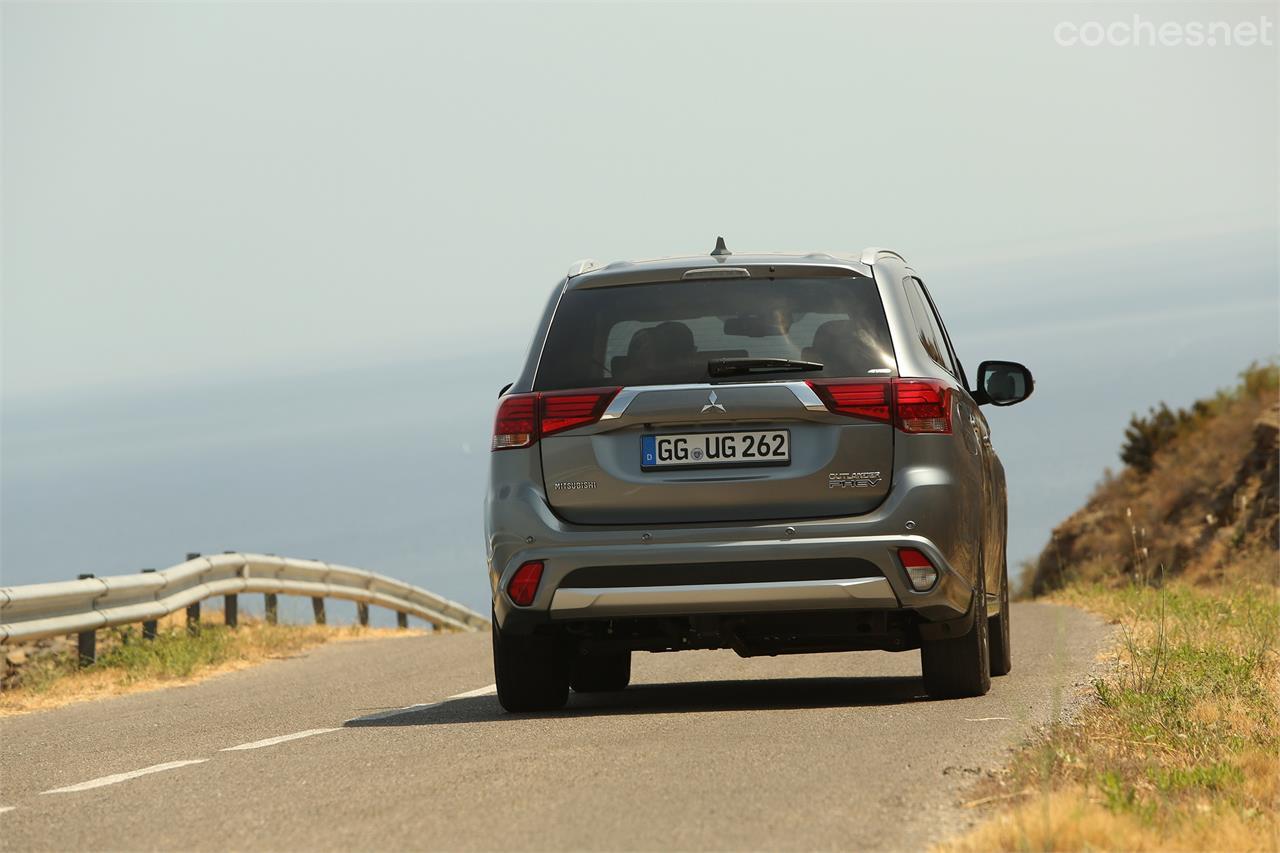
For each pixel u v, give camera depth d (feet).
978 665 93.76
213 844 58.70
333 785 69.77
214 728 100.12
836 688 106.32
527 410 90.63
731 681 116.47
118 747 92.22
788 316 90.74
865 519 87.66
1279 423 354.33
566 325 92.43
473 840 57.16
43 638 152.46
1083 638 138.41
